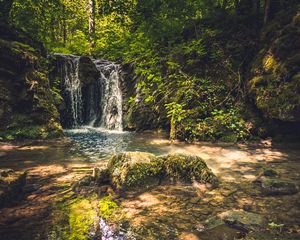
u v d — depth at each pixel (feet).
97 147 28.25
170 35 38.81
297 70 27.02
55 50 61.72
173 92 36.58
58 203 14.28
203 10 39.60
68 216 12.85
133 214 13.09
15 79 32.53
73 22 79.82
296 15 29.32
